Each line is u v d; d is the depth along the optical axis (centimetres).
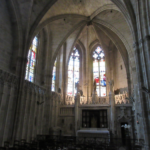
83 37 3450
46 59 2688
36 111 2238
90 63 3569
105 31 2980
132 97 2438
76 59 3559
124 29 2553
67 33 2828
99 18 2816
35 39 2548
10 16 1967
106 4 2430
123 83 3075
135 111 2245
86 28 3231
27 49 2034
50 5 2166
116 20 2620
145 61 1498
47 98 2539
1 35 1803
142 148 1592
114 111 2617
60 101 2898
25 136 1967
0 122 1628
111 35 2978
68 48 3231
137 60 1598
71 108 2838
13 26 1992
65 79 3136
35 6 2038
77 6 2577
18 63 1936
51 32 2855
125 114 2555
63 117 2802
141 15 1584
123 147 1658
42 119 2359
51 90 2658
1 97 1652
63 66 3145
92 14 2780
